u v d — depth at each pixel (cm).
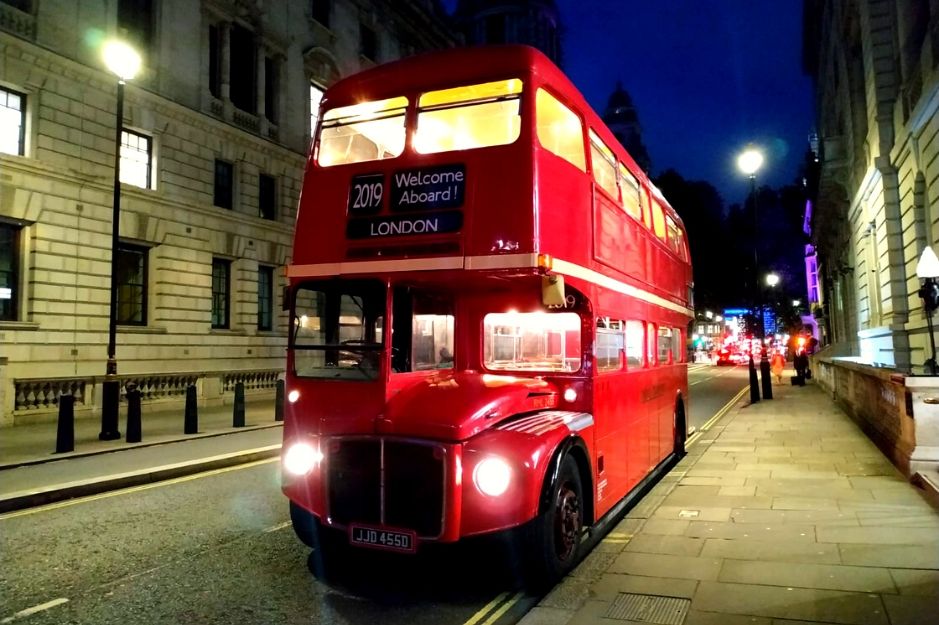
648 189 981
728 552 583
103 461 1133
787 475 909
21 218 1672
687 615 449
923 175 1638
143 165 2030
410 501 504
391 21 3356
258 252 2439
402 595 530
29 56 1684
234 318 2342
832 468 944
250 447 1291
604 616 454
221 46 2338
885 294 2034
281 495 904
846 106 2641
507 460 497
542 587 532
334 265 610
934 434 832
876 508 707
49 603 512
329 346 596
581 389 646
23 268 1694
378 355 573
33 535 707
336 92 670
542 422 562
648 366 914
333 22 2925
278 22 2592
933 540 589
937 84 1357
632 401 806
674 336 1132
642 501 797
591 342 650
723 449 1180
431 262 572
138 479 990
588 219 668
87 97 1834
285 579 566
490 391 562
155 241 2033
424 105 617
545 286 559
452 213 575
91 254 1836
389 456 511
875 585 486
